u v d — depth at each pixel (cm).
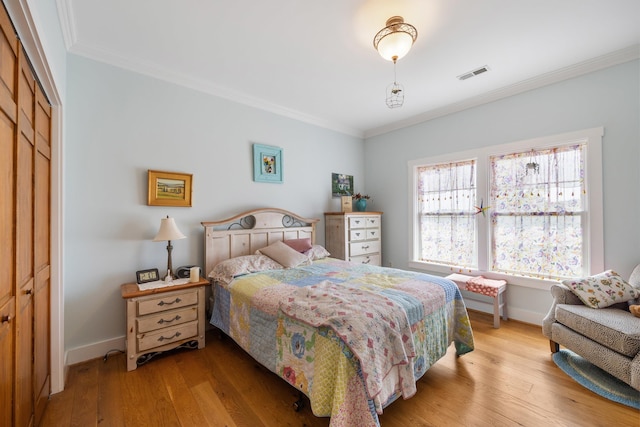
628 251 241
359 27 204
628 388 183
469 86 300
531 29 206
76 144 222
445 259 372
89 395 183
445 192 372
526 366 215
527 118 296
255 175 330
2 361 104
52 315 183
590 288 221
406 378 157
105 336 235
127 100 246
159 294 225
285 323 174
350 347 135
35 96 145
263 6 183
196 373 209
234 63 253
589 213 260
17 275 115
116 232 240
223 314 248
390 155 429
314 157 398
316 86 299
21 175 126
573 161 274
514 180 312
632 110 238
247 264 269
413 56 242
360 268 279
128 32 208
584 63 253
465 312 224
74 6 180
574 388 187
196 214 285
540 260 294
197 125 287
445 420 160
